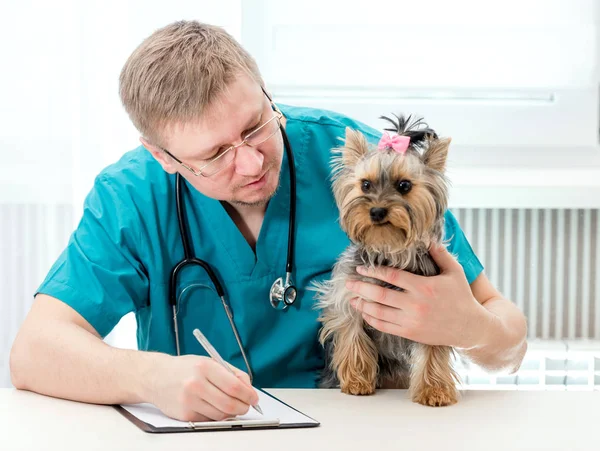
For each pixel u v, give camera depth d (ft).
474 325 4.08
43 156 7.05
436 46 7.29
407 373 4.66
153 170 4.90
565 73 7.30
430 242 4.13
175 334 4.83
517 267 7.29
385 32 7.29
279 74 7.39
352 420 3.62
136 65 4.15
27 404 3.90
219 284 4.78
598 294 7.25
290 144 4.95
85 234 4.69
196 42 4.05
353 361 4.28
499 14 7.23
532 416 3.70
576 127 7.39
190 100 3.88
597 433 3.39
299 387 4.98
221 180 4.16
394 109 7.40
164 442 3.23
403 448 3.15
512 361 4.70
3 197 7.07
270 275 4.83
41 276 7.16
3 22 6.94
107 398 3.83
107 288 4.57
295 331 4.86
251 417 3.62
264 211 4.86
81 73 6.98
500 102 7.44
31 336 4.13
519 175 7.17
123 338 6.92
